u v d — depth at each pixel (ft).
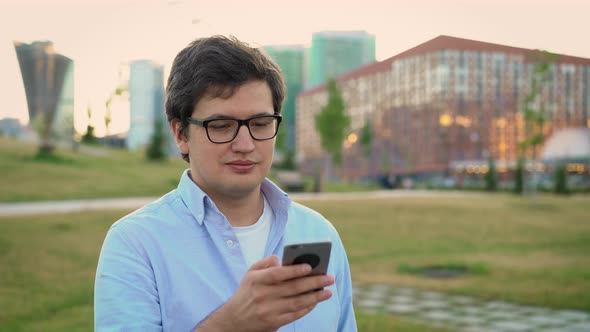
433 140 208.74
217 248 4.43
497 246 40.88
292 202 4.91
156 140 97.25
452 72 204.85
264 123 4.39
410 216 54.03
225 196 4.60
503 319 21.01
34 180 65.41
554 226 51.49
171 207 4.64
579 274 29.66
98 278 4.29
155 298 4.25
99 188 66.18
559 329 19.57
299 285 3.39
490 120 207.51
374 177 226.79
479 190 108.27
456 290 26.18
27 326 18.38
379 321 19.72
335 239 5.36
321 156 166.81
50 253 30.94
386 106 227.20
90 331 17.98
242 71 4.19
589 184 100.78
